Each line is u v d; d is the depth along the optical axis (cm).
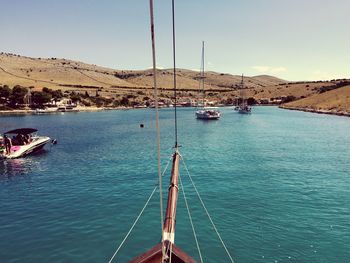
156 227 2267
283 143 6228
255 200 2798
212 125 10438
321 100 18488
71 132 8631
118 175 3784
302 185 3256
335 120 11806
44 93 19050
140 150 5591
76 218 2441
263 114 15712
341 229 2191
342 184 3275
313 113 16012
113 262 1814
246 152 5231
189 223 2328
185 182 3422
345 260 1808
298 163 4328
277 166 4147
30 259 1841
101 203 2778
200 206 2673
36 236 2134
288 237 2084
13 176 3791
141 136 7712
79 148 5862
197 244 1997
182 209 2611
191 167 4144
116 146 6084
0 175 3838
